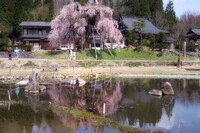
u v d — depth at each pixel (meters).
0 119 11.53
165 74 30.44
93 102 15.49
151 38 49.06
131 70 33.22
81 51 41.44
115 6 82.56
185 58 44.84
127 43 51.00
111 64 36.56
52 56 40.50
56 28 42.22
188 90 20.33
